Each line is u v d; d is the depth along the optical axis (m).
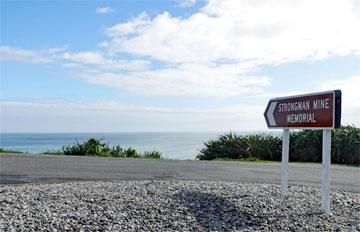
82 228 5.11
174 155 24.42
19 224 5.15
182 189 7.47
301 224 5.46
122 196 6.75
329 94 5.96
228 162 15.23
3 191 7.20
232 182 8.99
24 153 17.39
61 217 5.49
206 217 5.69
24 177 9.33
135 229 5.12
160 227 5.22
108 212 5.77
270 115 7.64
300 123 6.67
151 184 8.15
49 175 9.72
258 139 20.38
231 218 5.67
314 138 18.42
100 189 7.42
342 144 17.53
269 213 5.91
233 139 20.73
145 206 6.12
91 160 14.03
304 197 7.14
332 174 11.56
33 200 6.42
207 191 7.32
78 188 7.53
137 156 19.45
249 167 13.06
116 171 10.88
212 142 21.42
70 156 15.78
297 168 13.12
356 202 6.86
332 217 5.82
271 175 10.88
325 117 6.05
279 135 20.72
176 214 5.77
